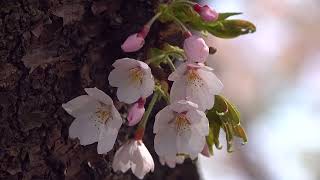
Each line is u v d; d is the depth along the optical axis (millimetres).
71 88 361
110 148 332
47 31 350
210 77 340
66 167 369
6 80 345
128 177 410
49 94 356
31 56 348
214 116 367
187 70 340
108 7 365
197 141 342
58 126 360
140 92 337
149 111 359
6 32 341
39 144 357
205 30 373
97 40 365
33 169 359
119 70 338
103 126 335
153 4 371
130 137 392
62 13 352
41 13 346
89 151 375
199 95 338
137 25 371
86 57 363
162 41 367
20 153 354
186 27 372
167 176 470
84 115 338
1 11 339
